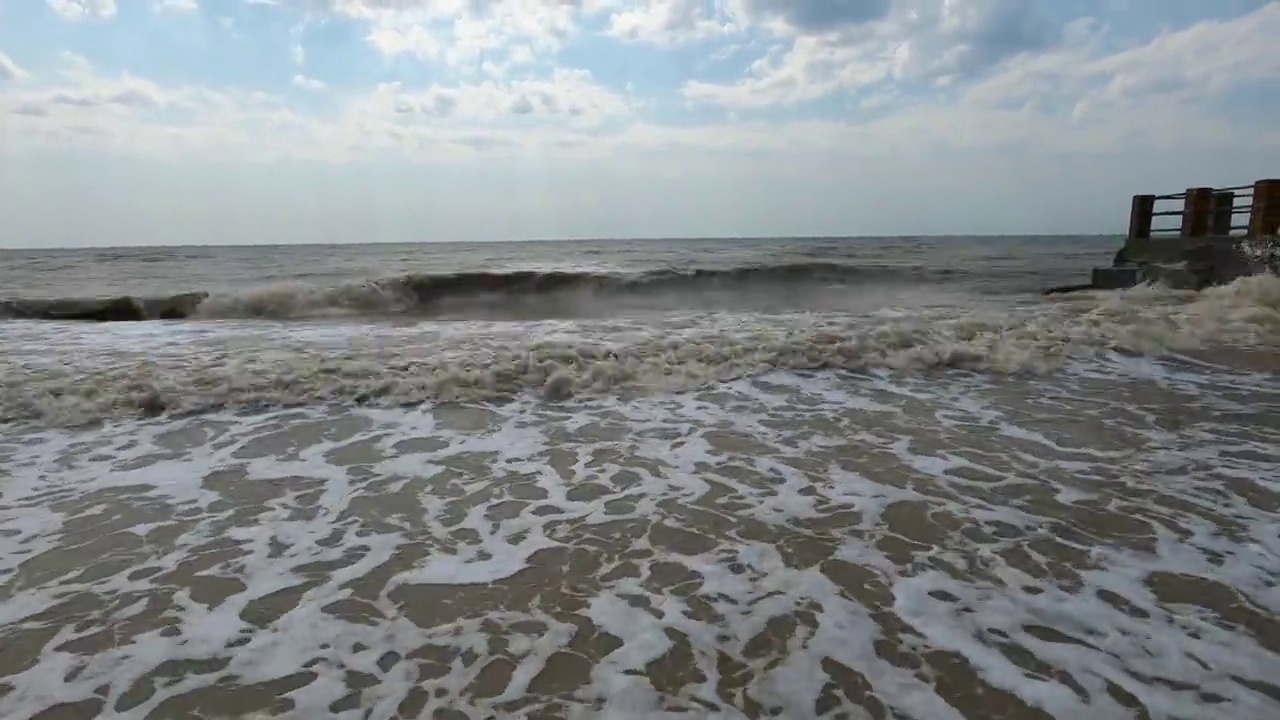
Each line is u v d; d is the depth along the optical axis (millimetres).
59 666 2348
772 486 4004
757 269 19172
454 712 2127
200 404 5492
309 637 2525
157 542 3285
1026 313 10336
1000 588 2842
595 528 3459
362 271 21344
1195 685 2209
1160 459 4426
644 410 5617
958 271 22172
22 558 3109
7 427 4938
